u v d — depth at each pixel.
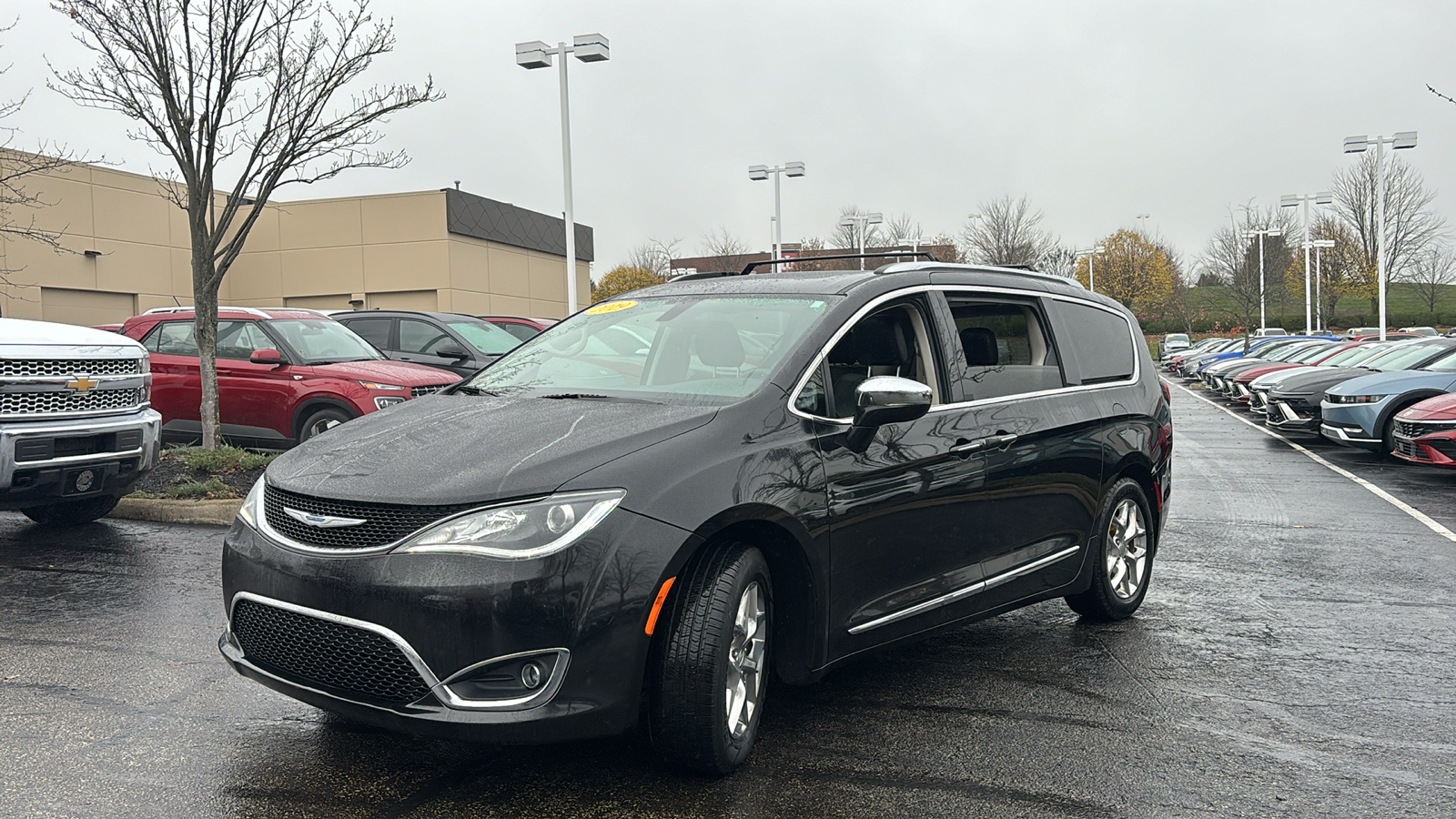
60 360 6.67
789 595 3.72
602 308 4.90
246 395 10.50
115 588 5.95
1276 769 3.64
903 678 4.62
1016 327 4.99
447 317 14.02
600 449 3.32
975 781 3.49
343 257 34.22
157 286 30.11
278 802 3.24
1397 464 13.30
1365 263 52.16
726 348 4.05
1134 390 5.68
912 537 4.09
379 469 3.36
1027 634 5.38
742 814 3.20
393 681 3.13
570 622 3.05
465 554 3.06
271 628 3.37
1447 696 4.44
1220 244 54.50
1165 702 4.33
